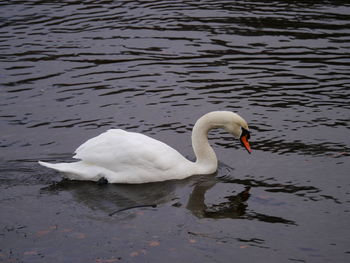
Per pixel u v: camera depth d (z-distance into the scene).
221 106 13.23
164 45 16.70
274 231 8.54
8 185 9.90
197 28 17.88
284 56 15.91
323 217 8.91
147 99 13.61
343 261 7.81
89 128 12.18
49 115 12.78
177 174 10.27
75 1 20.53
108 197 9.59
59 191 9.75
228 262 7.77
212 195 9.70
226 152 11.38
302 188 9.81
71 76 14.81
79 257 7.86
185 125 12.40
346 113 12.73
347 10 19.23
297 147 11.31
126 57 15.95
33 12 19.38
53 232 8.47
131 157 10.08
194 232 8.51
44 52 16.22
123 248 8.07
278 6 19.75
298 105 13.20
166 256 7.89
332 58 15.72
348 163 10.61
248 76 14.81
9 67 15.29
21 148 11.29
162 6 19.95
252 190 9.82
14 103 13.33
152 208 9.23
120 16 18.97
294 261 7.82
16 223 8.70
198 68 15.29
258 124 12.34
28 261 7.77
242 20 18.48
